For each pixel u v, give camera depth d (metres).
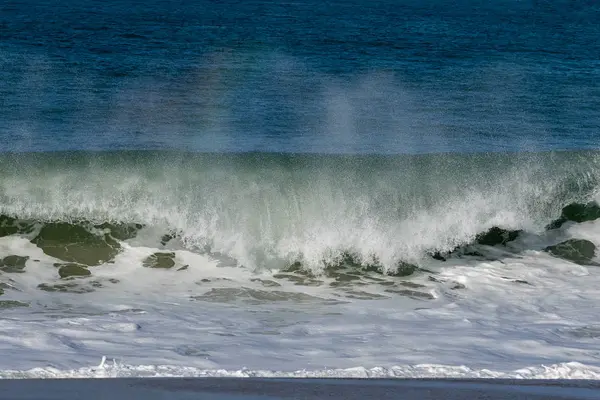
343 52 75.88
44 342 20.08
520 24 113.12
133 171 31.12
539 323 23.86
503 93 57.41
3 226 28.83
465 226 30.69
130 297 25.45
